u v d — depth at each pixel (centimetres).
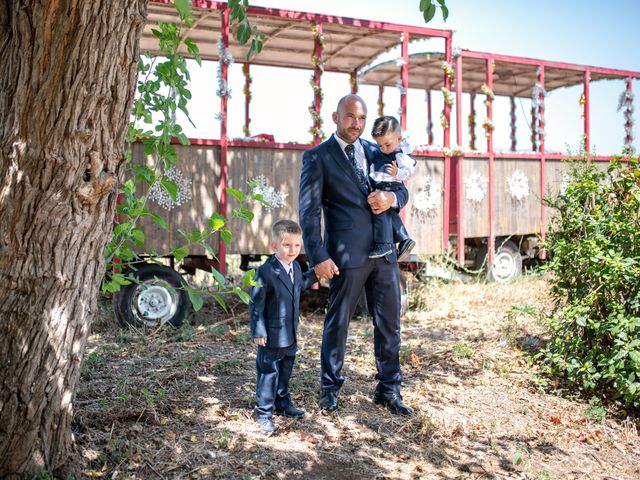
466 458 391
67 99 274
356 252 431
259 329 393
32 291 285
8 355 285
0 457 287
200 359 555
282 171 742
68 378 304
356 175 436
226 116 706
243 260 832
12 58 277
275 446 381
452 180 908
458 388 523
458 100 882
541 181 1005
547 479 370
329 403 442
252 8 725
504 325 725
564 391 531
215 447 372
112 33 277
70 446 316
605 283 514
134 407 418
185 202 693
